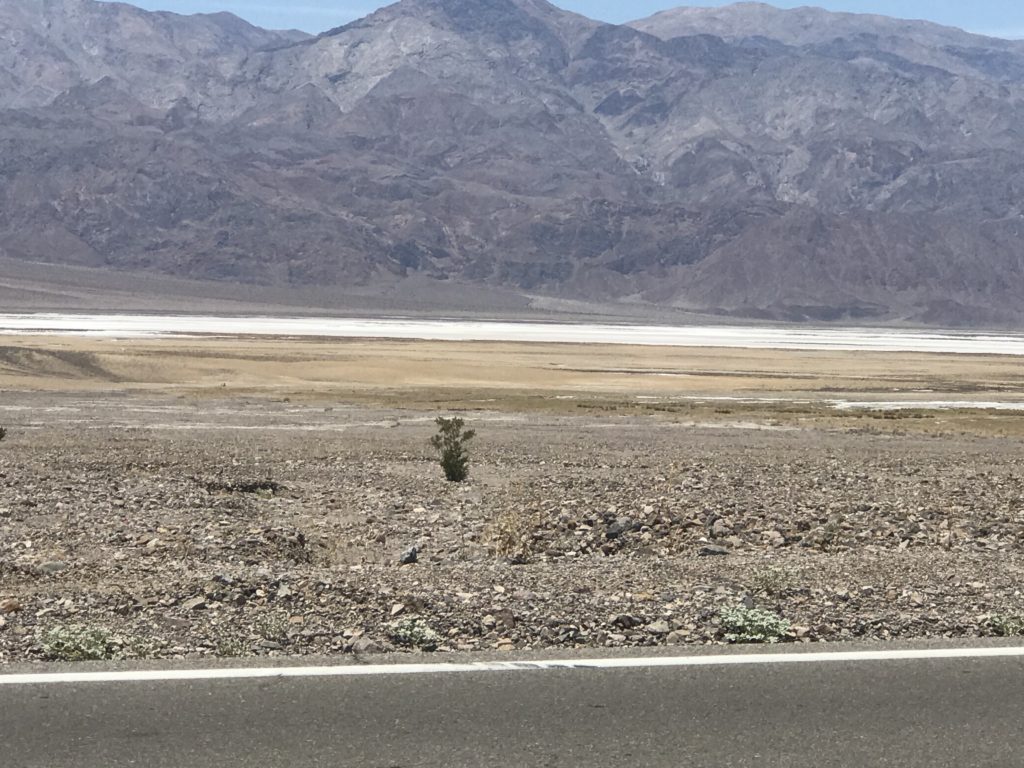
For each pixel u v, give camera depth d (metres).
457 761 7.13
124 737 7.48
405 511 19.94
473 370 100.38
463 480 24.92
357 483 23.97
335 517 19.20
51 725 7.68
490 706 8.12
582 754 7.26
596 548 16.39
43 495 19.84
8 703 8.09
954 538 16.83
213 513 18.61
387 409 55.81
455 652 9.52
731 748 7.39
